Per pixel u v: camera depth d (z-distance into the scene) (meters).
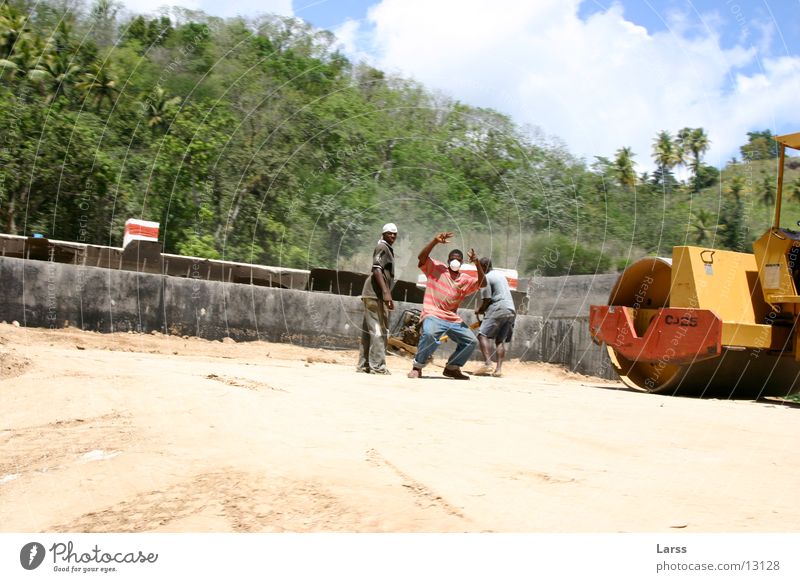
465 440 5.23
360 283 18.73
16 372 7.46
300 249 31.08
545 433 5.74
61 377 7.19
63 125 37.25
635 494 3.87
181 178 35.47
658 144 32.75
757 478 4.34
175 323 15.02
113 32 41.03
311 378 9.35
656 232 31.89
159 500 3.68
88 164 36.69
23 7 40.06
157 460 4.36
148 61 39.41
